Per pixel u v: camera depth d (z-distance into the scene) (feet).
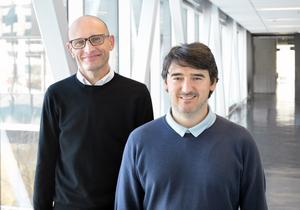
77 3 12.28
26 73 11.16
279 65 83.20
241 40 57.31
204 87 5.60
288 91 75.72
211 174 5.52
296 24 47.24
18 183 11.75
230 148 5.64
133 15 17.38
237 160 5.65
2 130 11.11
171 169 5.63
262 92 73.51
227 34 43.91
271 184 17.48
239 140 5.69
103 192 6.91
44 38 9.57
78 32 6.91
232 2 28.96
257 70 73.67
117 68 16.84
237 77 49.80
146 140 5.82
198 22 32.65
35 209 7.27
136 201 5.96
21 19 10.95
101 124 6.93
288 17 39.09
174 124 5.73
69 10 12.23
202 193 5.52
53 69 9.83
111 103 7.02
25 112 11.32
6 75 10.87
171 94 5.69
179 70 5.58
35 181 7.23
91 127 6.93
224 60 44.01
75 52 7.04
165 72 5.78
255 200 5.81
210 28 33.14
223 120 5.89
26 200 12.00
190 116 5.66
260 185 5.82
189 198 5.55
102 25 6.99
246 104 53.93
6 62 10.82
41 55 11.16
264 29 55.52
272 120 37.93
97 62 6.89
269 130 32.04
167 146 5.72
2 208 11.57
